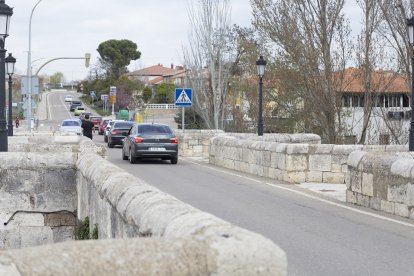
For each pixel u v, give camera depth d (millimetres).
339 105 35250
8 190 12867
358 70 35625
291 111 40094
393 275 8188
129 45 152750
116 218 6871
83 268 2953
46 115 121500
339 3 34875
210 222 3732
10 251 3111
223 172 25656
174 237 3385
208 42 51062
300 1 35562
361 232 11508
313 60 34969
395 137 33781
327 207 15062
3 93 16641
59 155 13031
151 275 3018
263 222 12734
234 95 49750
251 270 3141
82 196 11672
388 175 13891
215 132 38406
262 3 36844
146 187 6434
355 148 20969
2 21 17109
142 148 29875
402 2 34062
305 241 10617
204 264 3107
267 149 23141
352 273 8289
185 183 20938
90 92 156875
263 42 41750
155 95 116562
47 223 12961
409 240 10719
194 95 51938
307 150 21078
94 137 67750
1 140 16266
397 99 40406
